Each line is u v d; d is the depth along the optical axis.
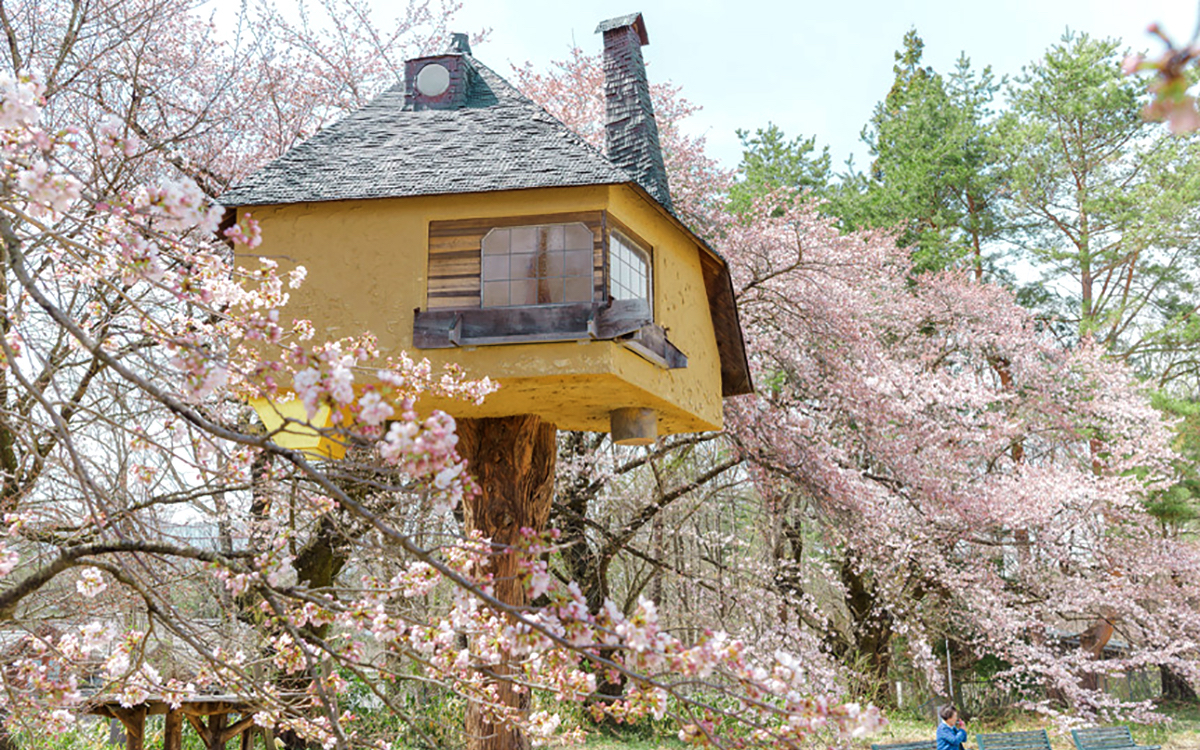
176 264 4.63
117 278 5.85
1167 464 18.72
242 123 13.49
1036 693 19.72
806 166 26.55
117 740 11.99
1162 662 17.45
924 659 15.82
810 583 21.33
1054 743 16.42
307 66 14.51
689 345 10.78
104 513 4.15
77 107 11.14
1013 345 19.69
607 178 8.77
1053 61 24.48
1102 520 19.17
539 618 3.38
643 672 3.49
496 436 10.05
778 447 13.80
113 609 6.67
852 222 24.70
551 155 9.33
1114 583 18.03
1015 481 16.72
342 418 2.90
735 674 3.27
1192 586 18.69
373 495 9.88
